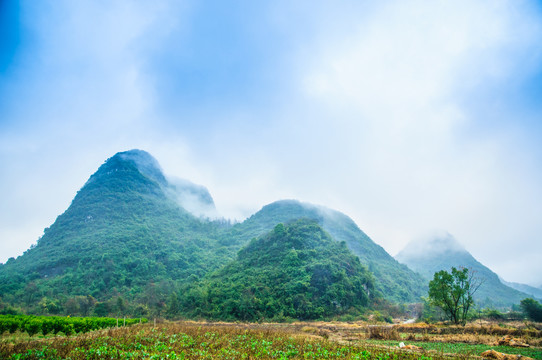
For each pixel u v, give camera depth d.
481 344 30.45
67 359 16.80
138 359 17.95
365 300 94.12
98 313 89.88
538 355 23.81
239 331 33.47
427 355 22.33
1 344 19.59
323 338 32.78
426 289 184.88
